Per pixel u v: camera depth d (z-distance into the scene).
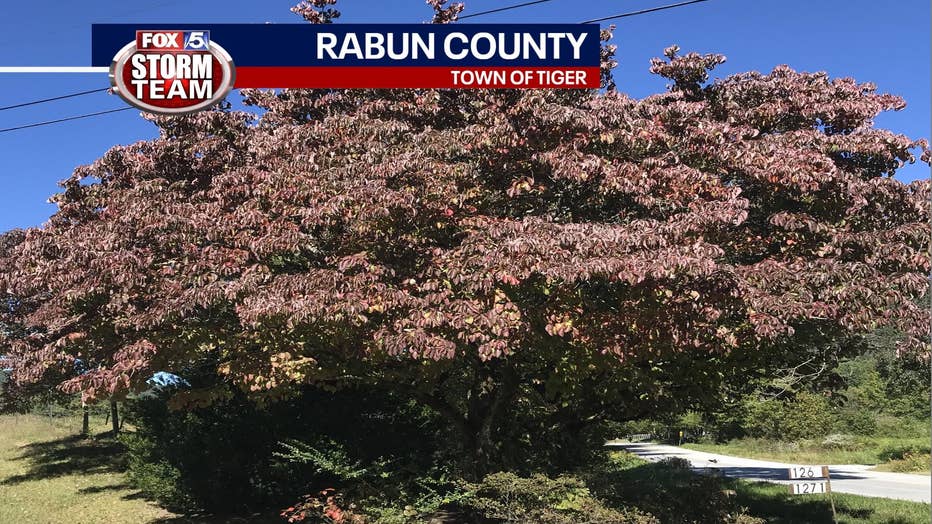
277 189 6.71
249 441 10.88
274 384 6.95
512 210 6.98
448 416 9.40
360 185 6.13
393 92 8.27
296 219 6.65
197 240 6.75
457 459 9.48
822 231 6.45
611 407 10.27
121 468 18.19
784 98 8.03
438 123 8.00
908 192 6.57
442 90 7.79
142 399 13.64
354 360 7.58
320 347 7.36
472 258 5.60
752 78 8.56
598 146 6.56
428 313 5.59
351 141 7.04
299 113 8.95
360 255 5.99
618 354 6.19
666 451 35.22
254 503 11.30
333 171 6.58
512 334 5.89
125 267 6.37
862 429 36.38
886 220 7.00
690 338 6.04
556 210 7.17
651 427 27.98
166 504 12.38
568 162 6.03
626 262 5.17
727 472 23.45
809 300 5.62
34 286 7.20
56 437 27.67
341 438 10.48
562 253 5.38
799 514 11.70
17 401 18.81
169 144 8.31
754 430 38.06
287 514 10.31
